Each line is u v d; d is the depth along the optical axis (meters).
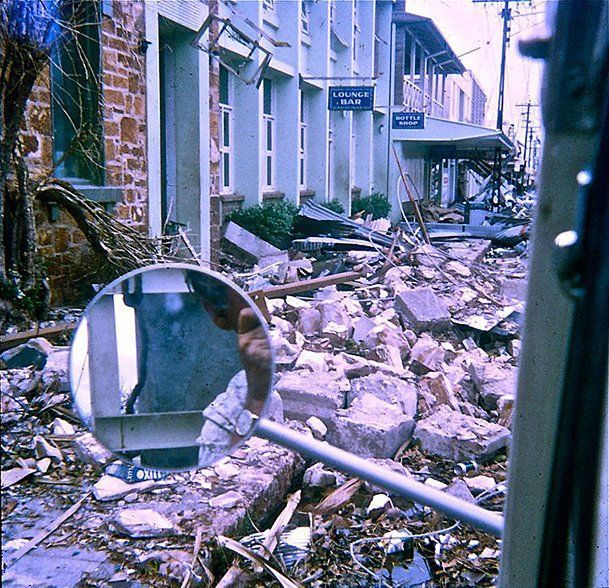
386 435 5.07
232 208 16.89
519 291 12.33
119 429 1.70
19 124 7.12
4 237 7.23
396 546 3.78
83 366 1.70
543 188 1.27
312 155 22.95
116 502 3.83
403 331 9.01
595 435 1.25
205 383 1.72
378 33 28.89
